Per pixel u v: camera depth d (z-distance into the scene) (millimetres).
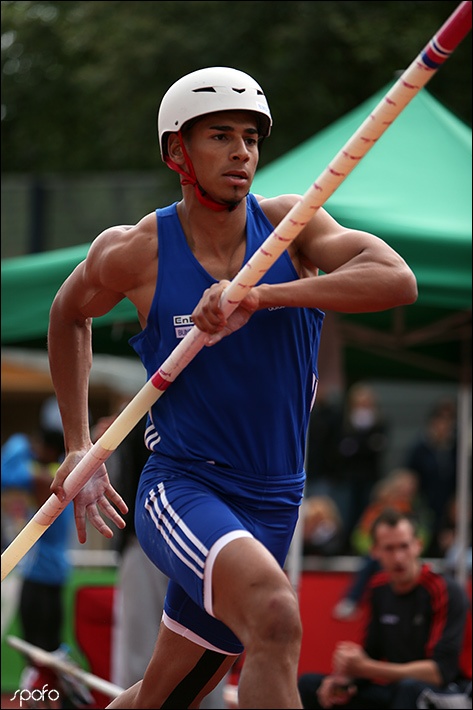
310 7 35406
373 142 7781
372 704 15711
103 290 9508
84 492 9688
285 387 9109
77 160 46469
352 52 35281
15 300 16891
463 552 21922
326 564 24672
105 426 16328
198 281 9000
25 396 43406
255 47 36406
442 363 24391
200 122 8805
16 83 45312
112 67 37844
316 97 36000
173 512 8750
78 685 16109
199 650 9570
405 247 15398
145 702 9812
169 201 36531
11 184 35156
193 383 9023
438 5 35188
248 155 8812
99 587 19172
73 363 9891
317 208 7977
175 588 9477
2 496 23938
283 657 7734
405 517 16484
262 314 8969
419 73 7508
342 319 21734
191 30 36656
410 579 16234
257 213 9250
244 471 9047
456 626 15961
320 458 34281
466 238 15344
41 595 21062
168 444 9180
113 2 38688
